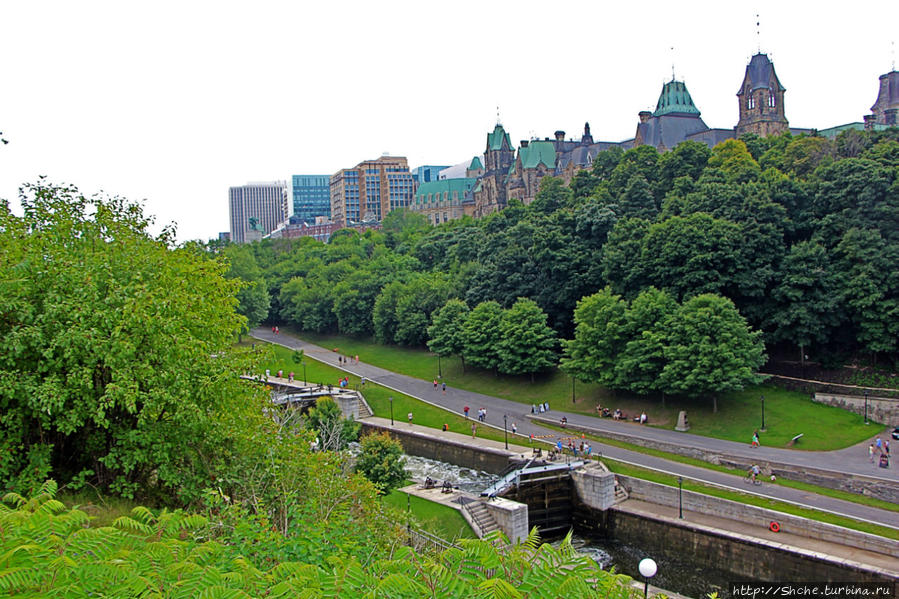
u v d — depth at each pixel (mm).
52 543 10102
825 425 60812
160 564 10484
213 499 19656
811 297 71625
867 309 68125
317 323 130375
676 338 66500
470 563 10375
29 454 21188
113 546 11172
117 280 25344
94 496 23062
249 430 27172
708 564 43156
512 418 73375
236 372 28672
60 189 28922
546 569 9945
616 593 10203
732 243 74125
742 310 75500
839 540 40281
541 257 92125
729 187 82062
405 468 63906
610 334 72062
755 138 123312
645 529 47000
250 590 9977
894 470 49906
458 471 62688
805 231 77938
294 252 189000
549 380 83750
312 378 98438
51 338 21859
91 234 27859
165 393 23094
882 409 61125
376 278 125250
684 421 64312
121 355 22109
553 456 57344
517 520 44844
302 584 9859
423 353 107750
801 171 98438
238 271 129875
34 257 23047
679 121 171000
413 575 10227
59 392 20906
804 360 74188
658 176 110812
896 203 69188
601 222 91250
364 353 114688
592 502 50500
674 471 53656
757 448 57250
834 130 154000
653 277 78812
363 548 18078
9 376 20562
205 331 29328
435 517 45250
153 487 25469
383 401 83812
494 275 99562
